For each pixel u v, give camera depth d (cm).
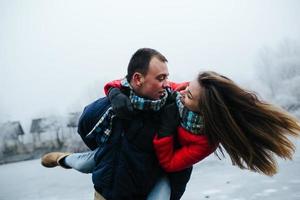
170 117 250
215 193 898
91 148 285
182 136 250
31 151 4959
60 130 4953
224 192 896
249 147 239
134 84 248
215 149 254
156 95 247
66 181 1556
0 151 4838
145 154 251
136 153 250
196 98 242
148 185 256
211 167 1342
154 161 256
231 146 239
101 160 260
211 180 1075
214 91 238
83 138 279
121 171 251
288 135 247
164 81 247
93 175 263
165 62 249
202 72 249
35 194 1306
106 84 265
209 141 245
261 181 957
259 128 242
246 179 1020
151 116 253
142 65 244
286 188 848
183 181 270
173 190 269
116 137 254
